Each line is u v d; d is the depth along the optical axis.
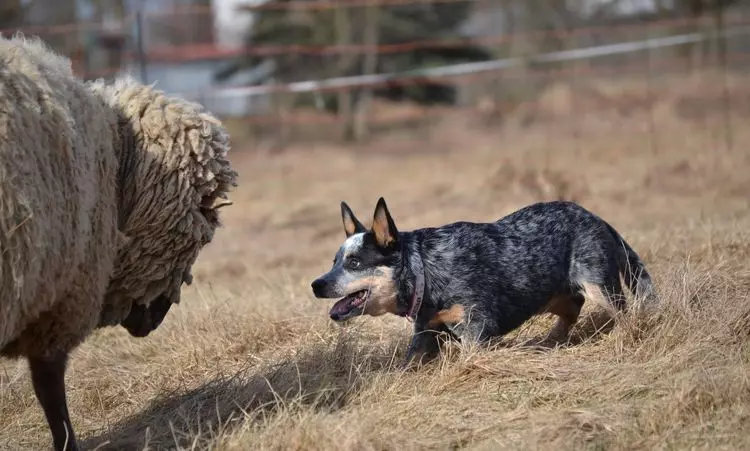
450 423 5.59
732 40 28.67
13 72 5.00
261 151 25.09
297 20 28.86
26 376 7.35
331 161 22.48
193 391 6.77
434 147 24.66
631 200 13.98
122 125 5.98
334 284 6.59
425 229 6.87
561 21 33.34
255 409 6.09
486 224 6.91
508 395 5.95
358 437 5.18
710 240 8.82
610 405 5.65
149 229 5.92
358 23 28.09
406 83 26.03
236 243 13.80
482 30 35.66
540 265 6.73
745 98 24.91
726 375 5.62
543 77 31.08
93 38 25.27
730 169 15.88
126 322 6.26
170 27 39.16
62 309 5.45
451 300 6.59
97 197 5.53
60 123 5.14
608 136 21.97
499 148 21.94
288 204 16.73
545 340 7.13
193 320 8.21
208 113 6.25
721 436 5.08
